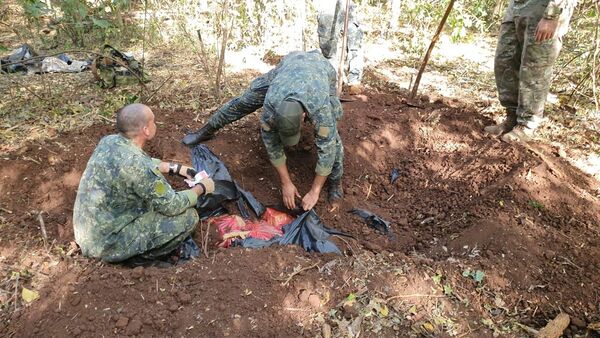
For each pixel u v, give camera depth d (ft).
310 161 13.35
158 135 13.51
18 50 18.94
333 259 9.47
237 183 12.65
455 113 15.42
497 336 8.14
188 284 8.55
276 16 22.13
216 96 16.07
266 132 10.03
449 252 10.46
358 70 17.17
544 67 12.59
